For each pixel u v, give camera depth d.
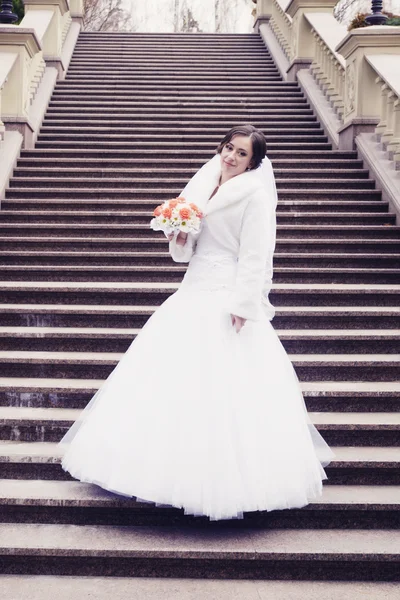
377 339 4.63
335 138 8.54
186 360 3.07
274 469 2.99
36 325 4.91
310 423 3.47
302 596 2.87
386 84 7.51
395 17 14.93
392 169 7.18
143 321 4.91
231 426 2.98
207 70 11.71
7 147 7.75
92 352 4.60
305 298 5.23
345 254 5.94
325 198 7.11
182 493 2.89
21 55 8.16
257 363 3.13
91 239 6.17
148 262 5.92
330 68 9.53
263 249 3.08
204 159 7.99
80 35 13.81
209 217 3.18
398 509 3.28
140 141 8.66
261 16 14.34
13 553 3.00
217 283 3.20
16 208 6.94
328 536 3.19
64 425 3.76
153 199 7.13
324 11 10.77
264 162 3.34
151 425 3.02
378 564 3.03
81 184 7.37
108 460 3.08
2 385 4.06
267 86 10.82
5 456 3.50
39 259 5.93
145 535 3.15
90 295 5.19
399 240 6.20
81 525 3.27
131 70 11.50
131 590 2.88
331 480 3.55
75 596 2.81
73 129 8.89
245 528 3.27
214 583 2.96
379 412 4.05
